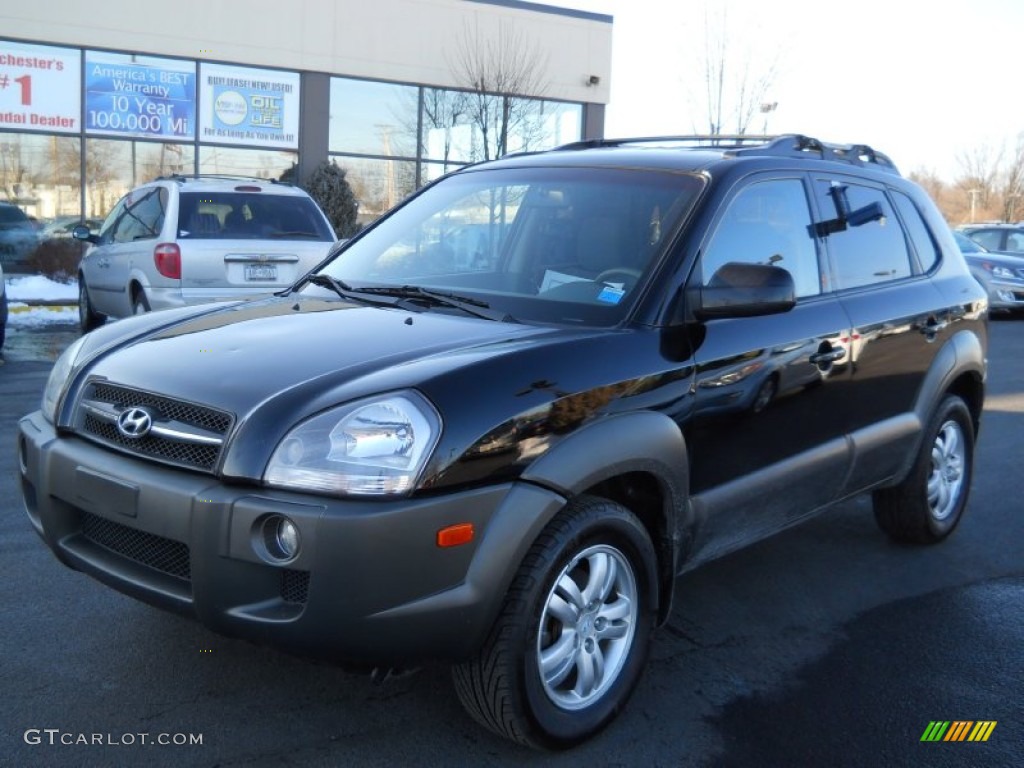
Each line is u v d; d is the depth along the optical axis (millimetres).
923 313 4746
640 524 3264
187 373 3029
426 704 3393
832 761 3166
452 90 21406
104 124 18203
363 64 20281
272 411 2770
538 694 2971
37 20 17344
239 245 9375
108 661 3604
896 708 3520
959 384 5324
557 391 2984
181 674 3527
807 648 3994
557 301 3588
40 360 10102
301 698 3396
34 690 3383
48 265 17312
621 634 3285
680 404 3354
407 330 3297
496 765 3053
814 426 4070
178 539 2760
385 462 2678
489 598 2789
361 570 2619
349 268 4344
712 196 3748
